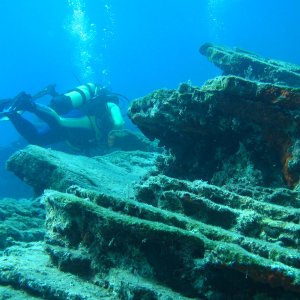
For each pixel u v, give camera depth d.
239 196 2.82
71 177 4.73
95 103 8.51
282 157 3.34
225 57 7.31
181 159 4.11
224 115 3.50
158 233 2.13
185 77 72.19
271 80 6.54
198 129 3.71
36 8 57.31
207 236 2.24
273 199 2.98
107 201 2.51
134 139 8.46
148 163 6.93
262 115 3.33
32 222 4.91
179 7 67.62
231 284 2.01
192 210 2.76
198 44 73.94
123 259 2.23
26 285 2.28
